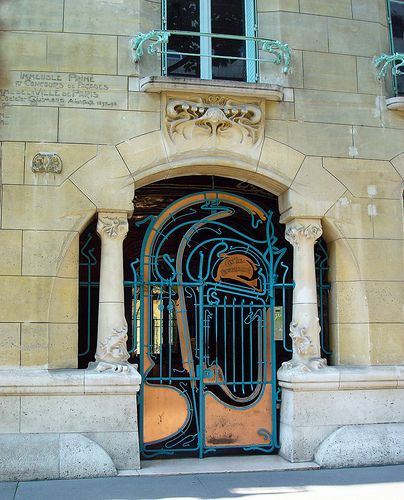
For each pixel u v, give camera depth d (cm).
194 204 855
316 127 856
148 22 841
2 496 643
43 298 757
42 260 763
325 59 875
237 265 859
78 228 778
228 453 833
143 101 812
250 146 830
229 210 865
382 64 894
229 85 815
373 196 862
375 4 909
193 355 843
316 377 794
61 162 781
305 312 824
